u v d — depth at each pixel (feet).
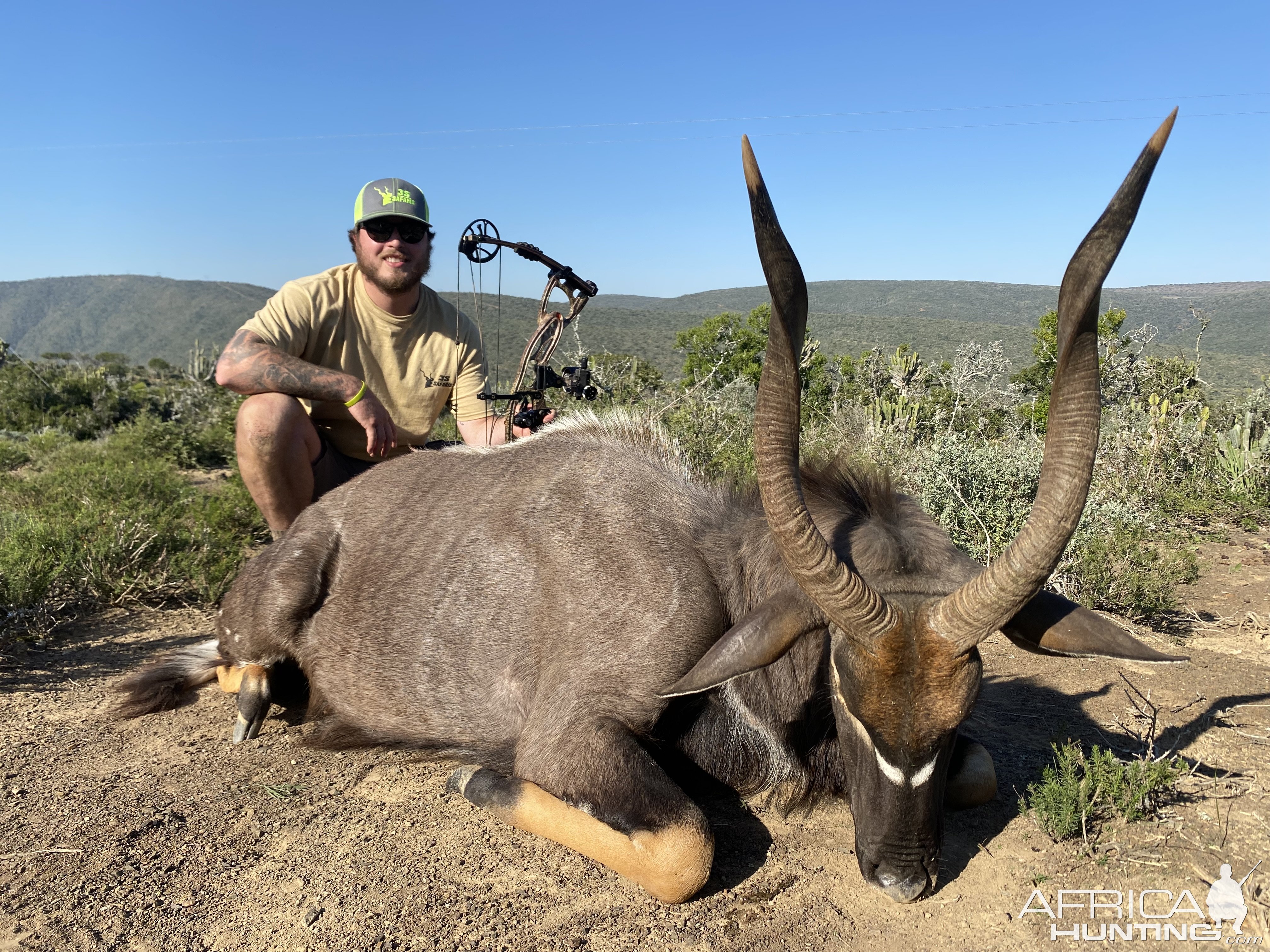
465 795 11.88
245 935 9.35
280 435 16.90
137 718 14.98
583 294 17.80
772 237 7.78
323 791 12.45
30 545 20.97
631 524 12.28
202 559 22.21
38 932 9.30
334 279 18.34
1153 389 46.83
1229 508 31.30
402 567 13.75
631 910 9.80
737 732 11.77
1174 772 11.94
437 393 19.21
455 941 9.25
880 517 10.81
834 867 10.72
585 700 11.30
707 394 35.83
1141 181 7.24
